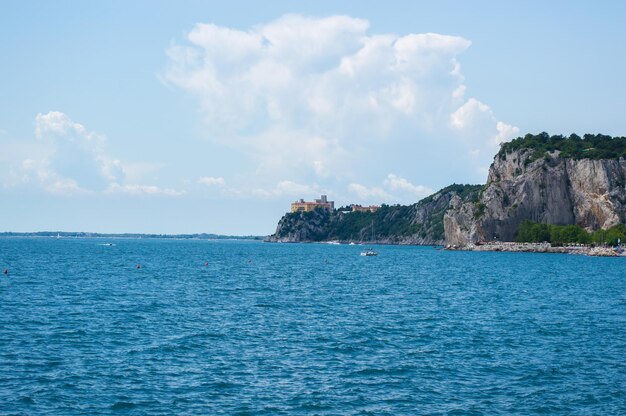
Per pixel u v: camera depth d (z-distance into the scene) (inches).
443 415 1217.4
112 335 1935.3
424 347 1813.5
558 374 1510.8
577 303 2908.5
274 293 3292.3
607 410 1253.7
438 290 3563.0
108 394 1316.4
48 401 1266.0
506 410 1248.8
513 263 6973.4
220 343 1835.6
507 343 1879.9
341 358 1662.2
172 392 1338.6
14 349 1705.2
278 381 1430.9
